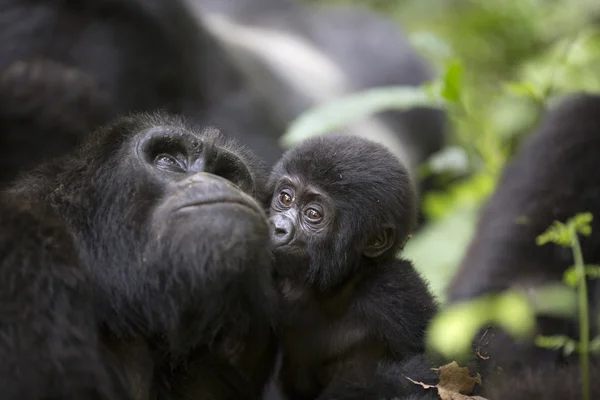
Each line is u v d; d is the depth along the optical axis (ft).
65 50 44.32
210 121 48.11
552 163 31.68
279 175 24.21
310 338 23.38
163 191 18.58
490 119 45.19
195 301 17.98
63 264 17.12
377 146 25.09
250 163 23.00
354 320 23.32
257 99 50.52
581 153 31.53
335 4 78.54
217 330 18.67
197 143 19.43
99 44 44.83
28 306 16.38
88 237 18.90
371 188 23.85
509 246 30.53
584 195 30.76
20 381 15.90
